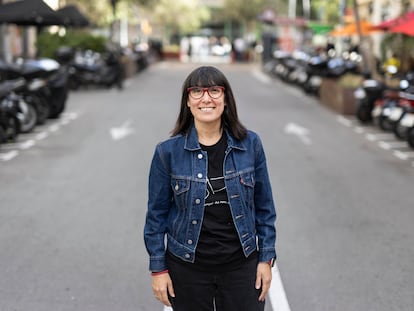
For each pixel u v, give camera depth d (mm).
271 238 3324
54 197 8328
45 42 27297
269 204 3355
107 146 12102
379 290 5320
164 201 3295
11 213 7582
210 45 61219
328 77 19922
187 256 3217
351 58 23375
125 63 29953
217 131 3242
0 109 11898
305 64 25000
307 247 6383
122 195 8414
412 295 5215
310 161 10836
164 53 56125
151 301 5098
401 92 12023
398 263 5949
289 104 20281
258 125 15172
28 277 5570
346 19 28188
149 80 29812
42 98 14844
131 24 53812
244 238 3213
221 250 3203
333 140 13148
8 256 6102
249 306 3293
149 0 36812
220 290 3297
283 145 12430
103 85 25266
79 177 9477
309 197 8391
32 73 14078
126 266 5844
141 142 12555
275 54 31000
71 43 27766
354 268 5812
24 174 9703
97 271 5715
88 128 14430
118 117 16375
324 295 5211
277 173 9828
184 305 3318
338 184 9164
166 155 3234
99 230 6910
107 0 33656
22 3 17328
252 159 3246
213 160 3205
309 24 32531
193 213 3180
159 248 3291
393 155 11570
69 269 5762
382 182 9344
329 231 6922
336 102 18016
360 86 16078
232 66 44875
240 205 3193
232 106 3236
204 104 3162
